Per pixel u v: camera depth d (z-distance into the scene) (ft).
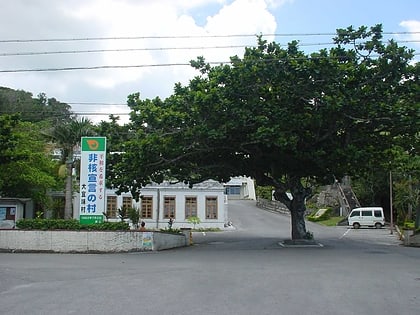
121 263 55.16
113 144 94.07
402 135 88.02
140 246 71.82
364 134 84.89
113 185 92.68
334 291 35.32
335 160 82.48
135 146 81.61
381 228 158.71
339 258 61.82
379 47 73.77
